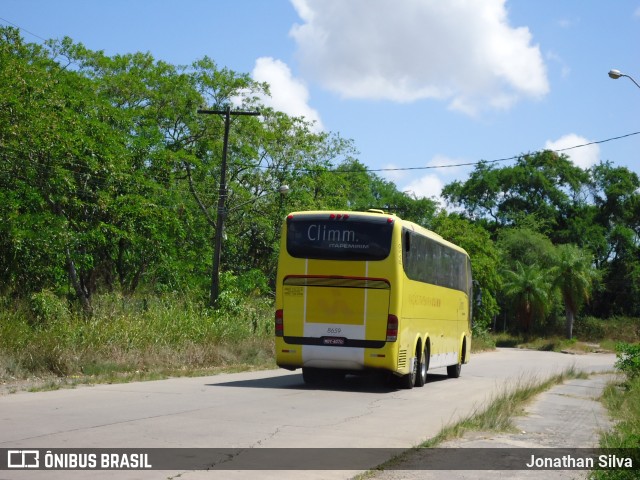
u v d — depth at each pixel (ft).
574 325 293.43
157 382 61.21
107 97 143.74
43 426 35.65
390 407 50.16
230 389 57.57
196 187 161.48
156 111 151.53
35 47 132.87
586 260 267.59
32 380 57.21
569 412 51.96
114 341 70.64
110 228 113.50
